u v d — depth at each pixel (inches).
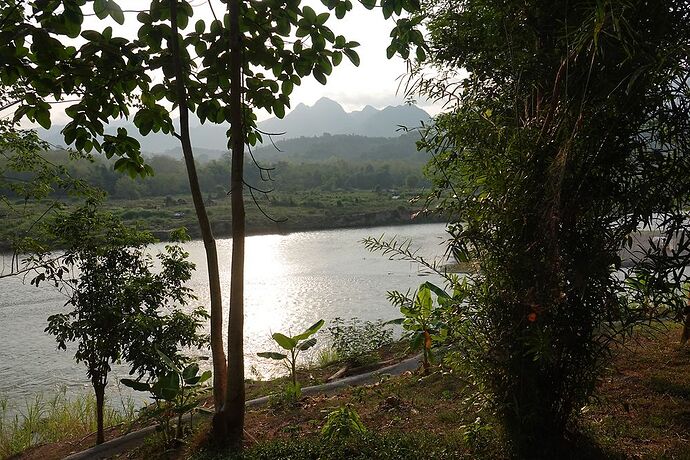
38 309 622.2
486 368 124.7
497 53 116.1
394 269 863.1
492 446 135.8
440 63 128.3
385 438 156.0
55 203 245.8
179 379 198.8
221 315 178.2
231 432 173.2
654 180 94.0
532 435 125.5
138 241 227.8
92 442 248.5
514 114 115.8
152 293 221.5
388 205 2058.3
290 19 163.3
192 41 169.8
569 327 110.3
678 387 175.6
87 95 159.8
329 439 160.1
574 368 119.2
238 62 161.8
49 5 127.5
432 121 128.0
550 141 103.3
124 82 166.1
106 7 129.6
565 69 103.3
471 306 123.6
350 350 338.3
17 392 383.9
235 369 172.7
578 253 100.2
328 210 1910.7
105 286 214.1
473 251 119.0
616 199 98.7
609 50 94.9
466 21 121.3
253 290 738.2
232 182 168.2
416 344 228.8
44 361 449.7
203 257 1028.5
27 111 157.3
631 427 151.4
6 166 257.3
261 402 248.4
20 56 138.8
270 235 1540.4
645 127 96.9
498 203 110.7
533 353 117.7
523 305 111.2
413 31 152.4
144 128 178.4
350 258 1033.5
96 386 227.5
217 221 1557.6
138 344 208.8
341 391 250.7
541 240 103.0
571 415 136.4
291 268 929.5
